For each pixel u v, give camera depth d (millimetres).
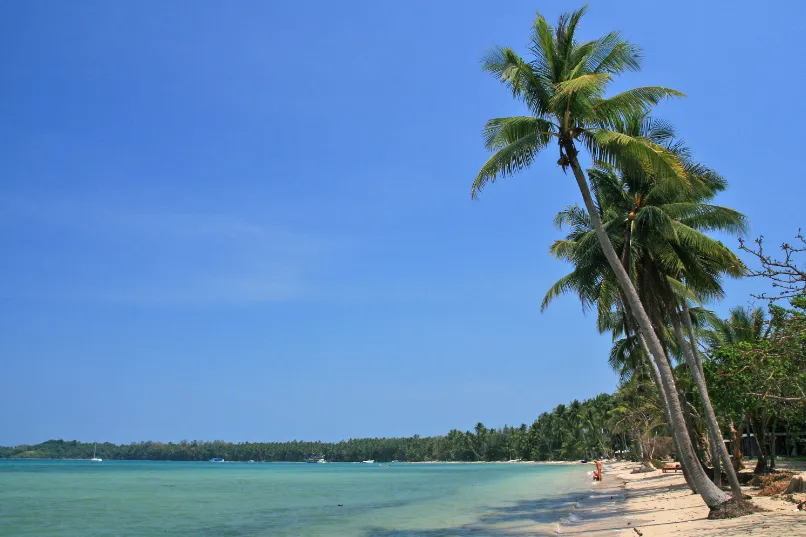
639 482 50656
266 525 29422
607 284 26984
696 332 35000
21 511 37844
